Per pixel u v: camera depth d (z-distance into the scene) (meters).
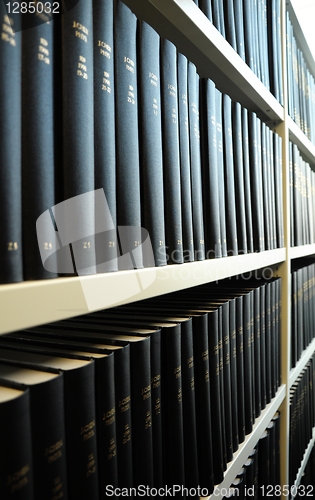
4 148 0.27
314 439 1.55
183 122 0.56
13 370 0.35
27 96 0.30
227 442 0.70
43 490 0.32
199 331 0.59
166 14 0.56
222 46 0.67
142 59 0.47
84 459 0.36
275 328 1.04
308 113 1.51
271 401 0.99
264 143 0.93
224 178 0.73
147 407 0.46
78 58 0.34
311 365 1.50
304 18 1.73
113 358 0.40
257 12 0.91
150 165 0.48
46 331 0.51
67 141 0.33
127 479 0.43
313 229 1.63
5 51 0.27
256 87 0.85
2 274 0.27
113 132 0.41
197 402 0.60
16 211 0.28
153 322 0.55
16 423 0.28
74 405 0.35
